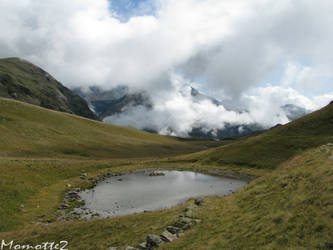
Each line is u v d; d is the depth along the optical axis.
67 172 57.91
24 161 56.31
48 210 33.09
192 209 26.22
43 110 140.38
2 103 123.50
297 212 16.12
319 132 69.88
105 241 20.58
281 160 61.78
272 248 13.41
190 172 71.25
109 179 59.09
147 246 17.98
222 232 17.94
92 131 141.38
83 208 34.75
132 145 144.00
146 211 30.06
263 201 21.58
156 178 60.84
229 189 45.91
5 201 31.62
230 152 81.69
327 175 19.36
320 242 12.24
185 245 17.02
